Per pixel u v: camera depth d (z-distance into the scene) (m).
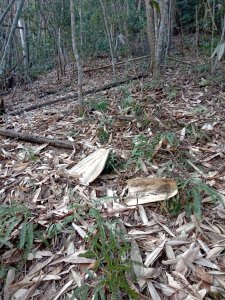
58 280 1.41
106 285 1.30
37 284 1.40
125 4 6.35
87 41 6.54
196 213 1.59
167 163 2.04
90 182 1.95
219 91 3.40
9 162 2.32
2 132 2.71
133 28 6.18
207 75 3.90
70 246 1.55
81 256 1.42
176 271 1.36
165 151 2.19
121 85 3.86
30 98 4.90
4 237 1.56
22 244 1.50
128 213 1.69
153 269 1.37
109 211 1.71
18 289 1.40
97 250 1.49
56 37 6.07
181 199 1.69
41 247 1.58
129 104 3.10
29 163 2.29
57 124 2.96
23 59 6.66
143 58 5.34
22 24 6.73
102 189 1.91
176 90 3.46
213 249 1.44
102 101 3.24
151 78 4.05
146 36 6.26
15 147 2.55
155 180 1.82
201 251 1.45
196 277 1.33
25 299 1.36
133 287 1.31
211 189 1.67
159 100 3.26
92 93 3.98
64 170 2.13
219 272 1.34
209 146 2.27
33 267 1.49
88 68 6.04
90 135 2.62
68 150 2.46
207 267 1.36
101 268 1.38
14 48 7.00
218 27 5.89
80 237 1.58
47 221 1.68
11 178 2.12
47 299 1.35
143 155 2.16
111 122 2.75
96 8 6.30
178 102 3.17
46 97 4.68
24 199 1.90
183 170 1.98
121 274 1.30
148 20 4.16
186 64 4.77
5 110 3.90
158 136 2.31
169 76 4.13
